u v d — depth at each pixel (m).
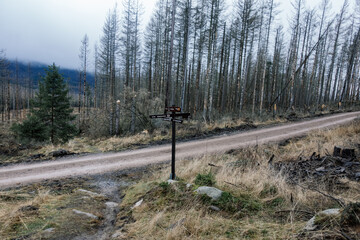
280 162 6.80
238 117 21.00
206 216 3.36
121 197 5.63
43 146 12.97
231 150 10.06
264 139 11.98
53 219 3.68
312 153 7.32
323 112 23.56
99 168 8.48
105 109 22.75
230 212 3.54
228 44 26.75
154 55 29.45
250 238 2.70
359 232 2.18
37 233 3.19
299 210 3.39
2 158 9.91
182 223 3.16
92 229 3.59
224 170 5.89
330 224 2.45
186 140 13.43
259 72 32.38
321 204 3.49
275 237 2.63
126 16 23.89
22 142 14.38
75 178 7.23
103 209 4.62
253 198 4.14
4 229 3.24
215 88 31.80
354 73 30.98
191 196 3.99
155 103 19.66
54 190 5.80
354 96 32.28
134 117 18.58
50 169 8.28
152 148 11.80
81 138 20.31
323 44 30.94
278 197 4.12
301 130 13.81
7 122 34.41
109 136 18.34
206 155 9.20
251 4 21.14
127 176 7.62
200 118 20.53
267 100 35.25
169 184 4.61
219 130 15.43
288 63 31.30
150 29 28.22
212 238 2.79
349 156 6.15
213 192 4.01
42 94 17.80
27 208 4.04
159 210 3.82
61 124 18.02
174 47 24.30
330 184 4.48
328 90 38.44
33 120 16.48
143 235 3.12
